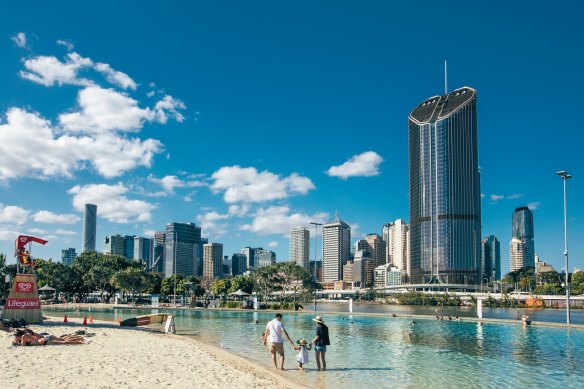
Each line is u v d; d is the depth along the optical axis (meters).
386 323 59.59
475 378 22.80
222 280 189.38
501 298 181.12
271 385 19.62
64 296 152.75
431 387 20.78
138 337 37.75
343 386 20.67
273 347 24.33
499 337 41.88
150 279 132.12
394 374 23.58
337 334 44.47
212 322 60.34
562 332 47.09
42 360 22.84
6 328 36.53
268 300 140.88
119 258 158.25
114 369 21.23
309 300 142.50
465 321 63.72
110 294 155.25
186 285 165.50
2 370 19.78
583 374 24.05
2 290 114.81
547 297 186.38
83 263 148.88
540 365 26.64
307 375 23.05
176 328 51.00
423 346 35.00
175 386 18.25
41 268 140.00
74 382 17.89
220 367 23.80
